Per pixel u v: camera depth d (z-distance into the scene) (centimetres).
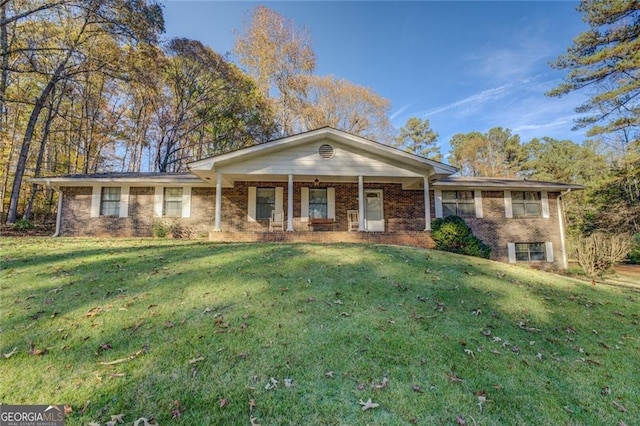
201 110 2170
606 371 335
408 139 4072
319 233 1014
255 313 414
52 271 567
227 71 2134
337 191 1309
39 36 1408
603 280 1095
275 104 2412
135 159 2203
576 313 497
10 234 1255
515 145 3975
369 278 565
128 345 336
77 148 2012
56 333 357
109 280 525
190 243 890
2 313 401
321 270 596
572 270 1327
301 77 2441
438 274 614
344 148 1146
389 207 1315
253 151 1083
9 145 1712
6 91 1523
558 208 1377
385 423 238
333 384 281
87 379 280
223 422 233
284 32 2344
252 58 2319
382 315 423
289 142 1102
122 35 1438
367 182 1304
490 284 588
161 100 2070
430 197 1338
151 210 1238
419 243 1045
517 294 553
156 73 1781
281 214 1277
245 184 1280
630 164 1925
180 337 352
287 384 277
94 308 421
